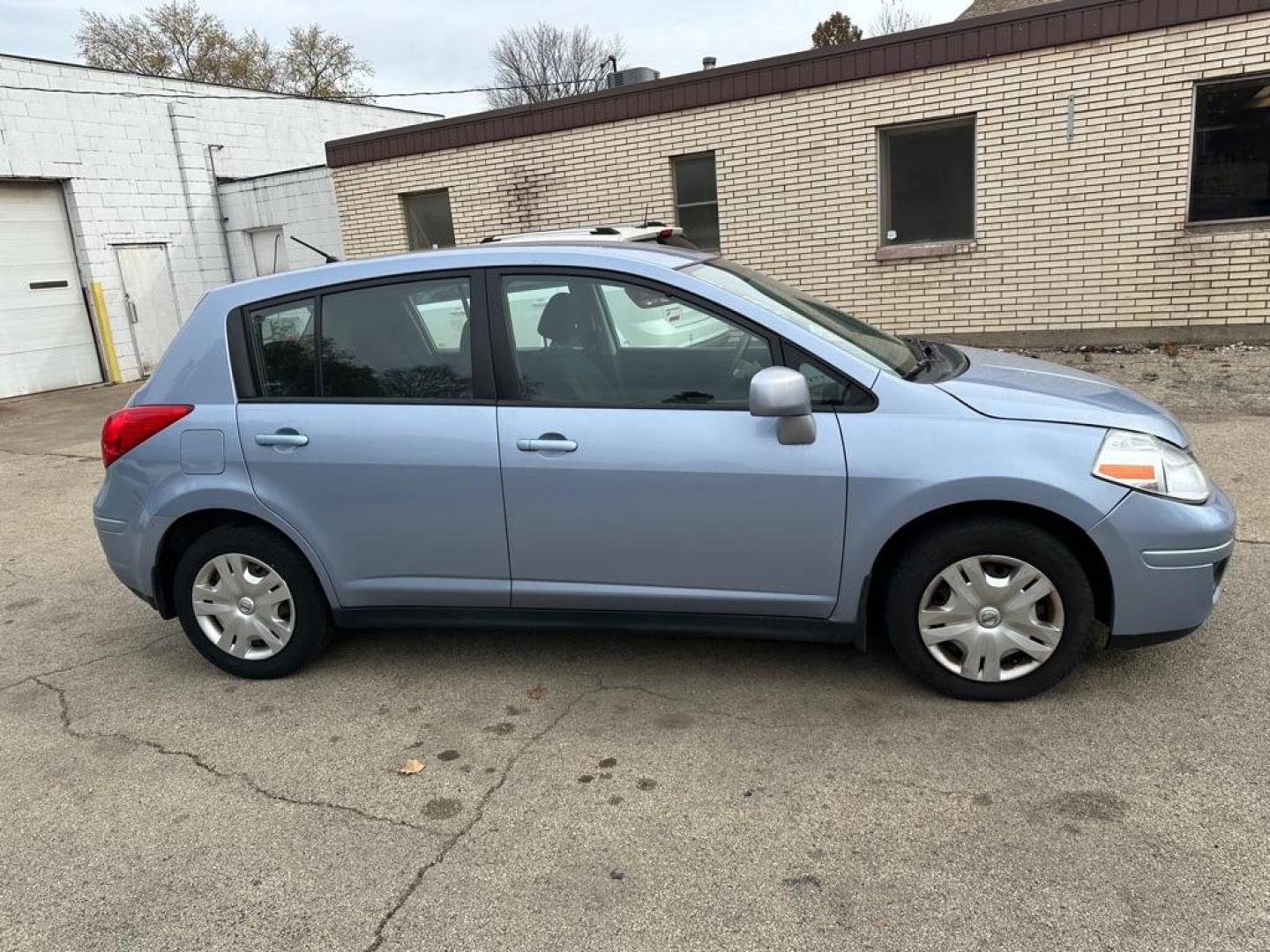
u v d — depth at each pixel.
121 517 3.81
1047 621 3.18
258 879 2.61
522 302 3.44
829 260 10.62
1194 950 2.15
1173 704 3.21
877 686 3.47
